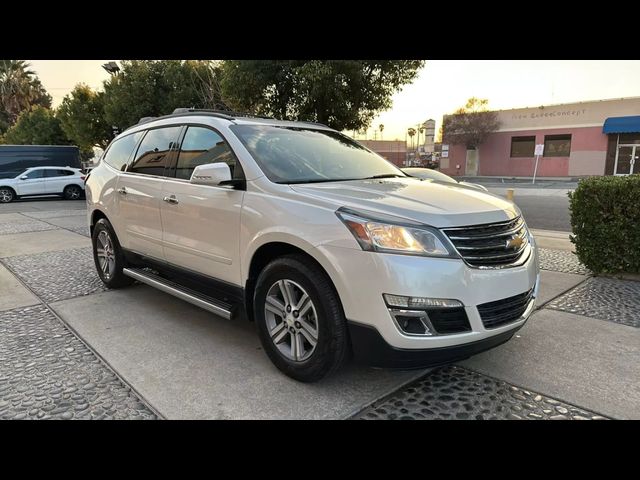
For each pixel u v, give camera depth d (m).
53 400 2.79
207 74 17.14
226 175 3.14
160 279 4.26
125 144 4.91
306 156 3.68
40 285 5.36
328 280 2.75
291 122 4.24
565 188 22.30
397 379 3.05
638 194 5.08
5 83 44.06
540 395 2.85
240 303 3.41
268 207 3.04
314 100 9.44
